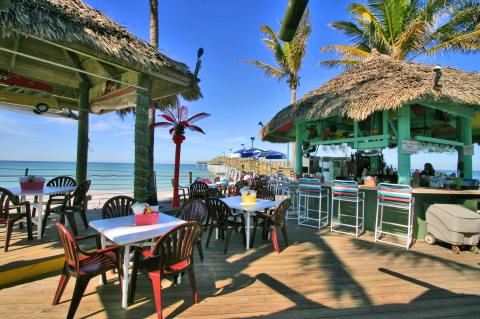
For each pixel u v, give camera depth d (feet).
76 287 6.79
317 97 19.62
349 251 12.66
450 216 12.65
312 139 22.39
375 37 32.73
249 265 10.79
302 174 21.39
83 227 13.85
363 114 14.61
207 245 13.20
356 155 21.34
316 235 15.51
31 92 16.69
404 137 15.23
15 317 6.89
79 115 17.31
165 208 18.94
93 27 10.55
